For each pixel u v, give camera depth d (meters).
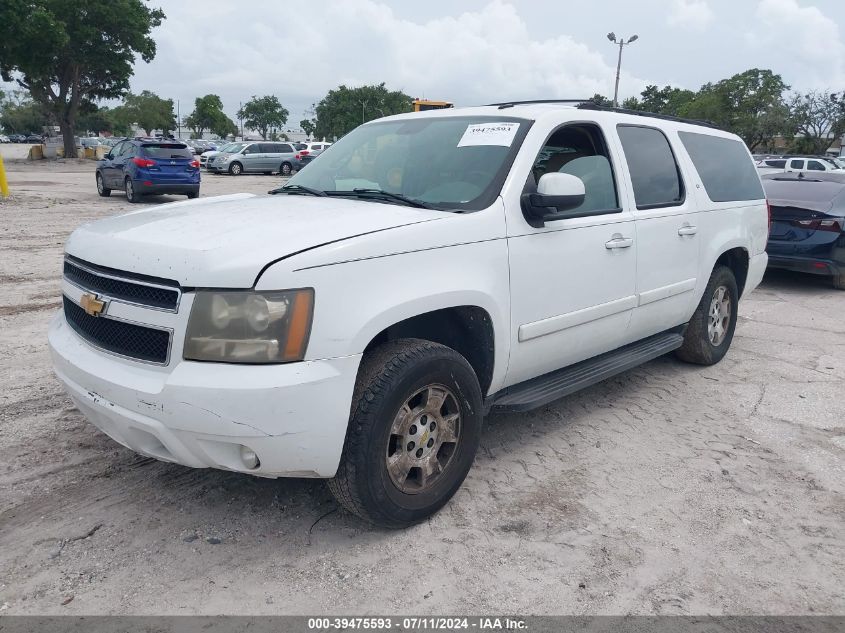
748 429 4.43
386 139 4.18
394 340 3.06
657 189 4.62
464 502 3.40
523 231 3.48
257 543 3.00
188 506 3.27
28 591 2.64
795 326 7.19
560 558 2.96
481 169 3.58
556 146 3.92
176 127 107.00
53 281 7.91
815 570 2.94
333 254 2.70
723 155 5.55
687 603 2.70
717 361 5.72
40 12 34.62
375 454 2.86
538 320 3.62
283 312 2.58
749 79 63.00
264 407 2.55
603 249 3.98
